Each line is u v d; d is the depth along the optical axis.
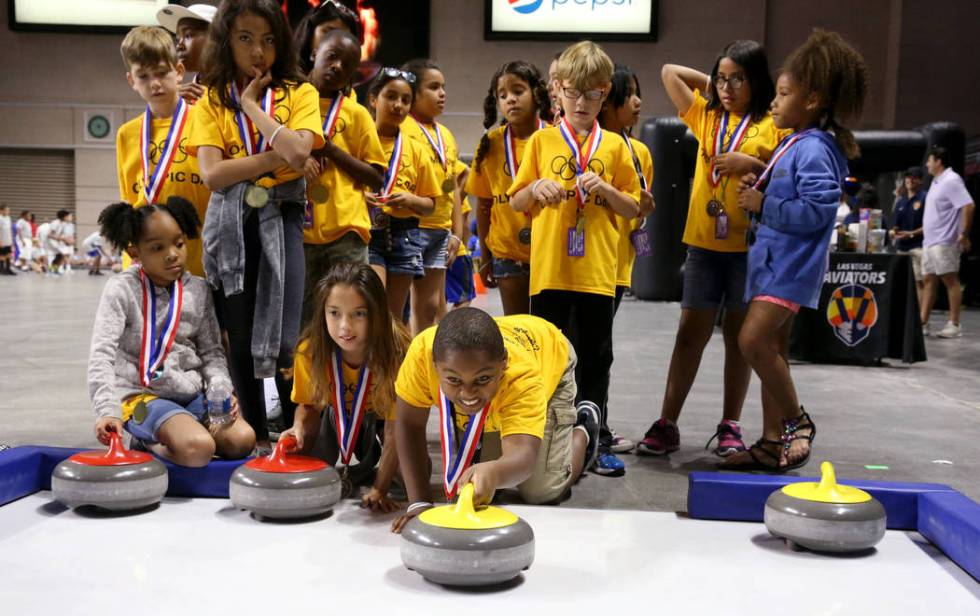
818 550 1.99
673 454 3.14
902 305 5.69
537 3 15.95
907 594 1.76
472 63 16.28
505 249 3.32
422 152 3.68
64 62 17.38
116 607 1.60
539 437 1.92
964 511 1.98
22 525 2.11
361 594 1.69
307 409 2.42
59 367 4.89
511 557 1.69
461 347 1.71
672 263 10.95
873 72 15.80
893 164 10.24
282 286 2.60
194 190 2.92
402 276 3.57
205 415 2.56
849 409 4.13
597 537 2.09
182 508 2.28
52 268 17.05
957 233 7.47
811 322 5.87
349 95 3.13
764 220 2.66
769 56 15.95
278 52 2.61
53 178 17.91
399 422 2.07
